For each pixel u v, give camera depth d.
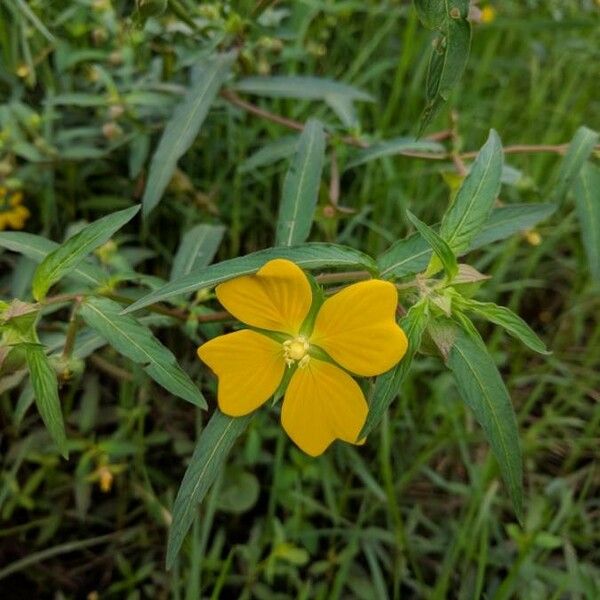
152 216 0.30
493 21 0.36
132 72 0.28
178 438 0.27
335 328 0.13
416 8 0.15
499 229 0.17
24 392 0.19
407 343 0.13
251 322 0.13
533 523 0.25
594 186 0.22
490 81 0.39
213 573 0.25
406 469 0.28
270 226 0.32
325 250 0.14
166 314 0.19
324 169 0.29
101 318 0.15
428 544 0.26
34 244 0.17
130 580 0.25
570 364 0.32
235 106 0.28
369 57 0.36
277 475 0.26
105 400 0.28
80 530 0.27
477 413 0.13
